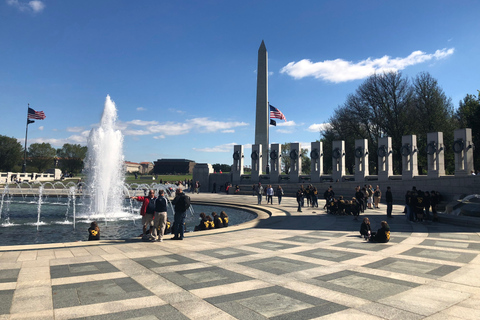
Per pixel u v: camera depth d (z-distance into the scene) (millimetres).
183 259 8508
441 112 48156
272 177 48250
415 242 11023
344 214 21219
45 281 6402
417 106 49781
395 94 50594
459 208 18484
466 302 5285
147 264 7914
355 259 8492
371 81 52469
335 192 36406
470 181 25156
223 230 14492
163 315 4754
